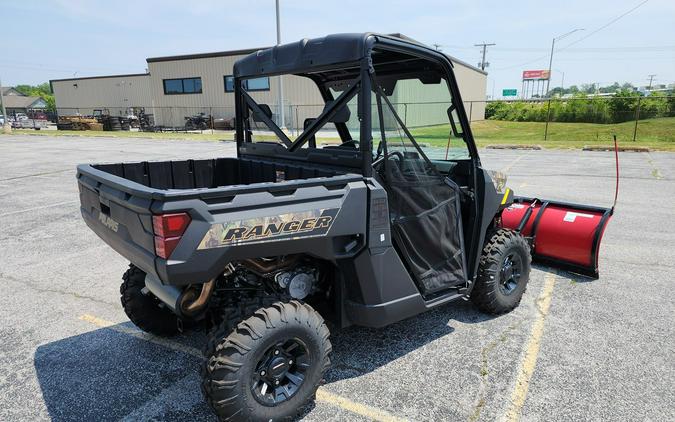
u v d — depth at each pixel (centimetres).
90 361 333
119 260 546
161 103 3500
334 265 291
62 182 1105
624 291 450
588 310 410
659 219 724
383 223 283
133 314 349
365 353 339
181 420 270
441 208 334
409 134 309
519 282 405
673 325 381
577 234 477
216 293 291
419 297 314
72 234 657
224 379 234
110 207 268
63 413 276
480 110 4016
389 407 279
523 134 2606
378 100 283
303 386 261
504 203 401
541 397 287
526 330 374
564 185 1014
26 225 705
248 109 392
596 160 1459
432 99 340
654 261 534
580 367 320
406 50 292
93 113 4238
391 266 294
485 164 1377
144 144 2184
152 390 299
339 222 263
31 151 1842
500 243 384
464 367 321
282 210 243
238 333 238
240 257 235
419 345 351
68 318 401
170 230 216
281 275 285
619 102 3172
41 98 9431
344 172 298
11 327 384
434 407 278
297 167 335
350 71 333
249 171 397
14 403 286
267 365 250
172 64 3366
